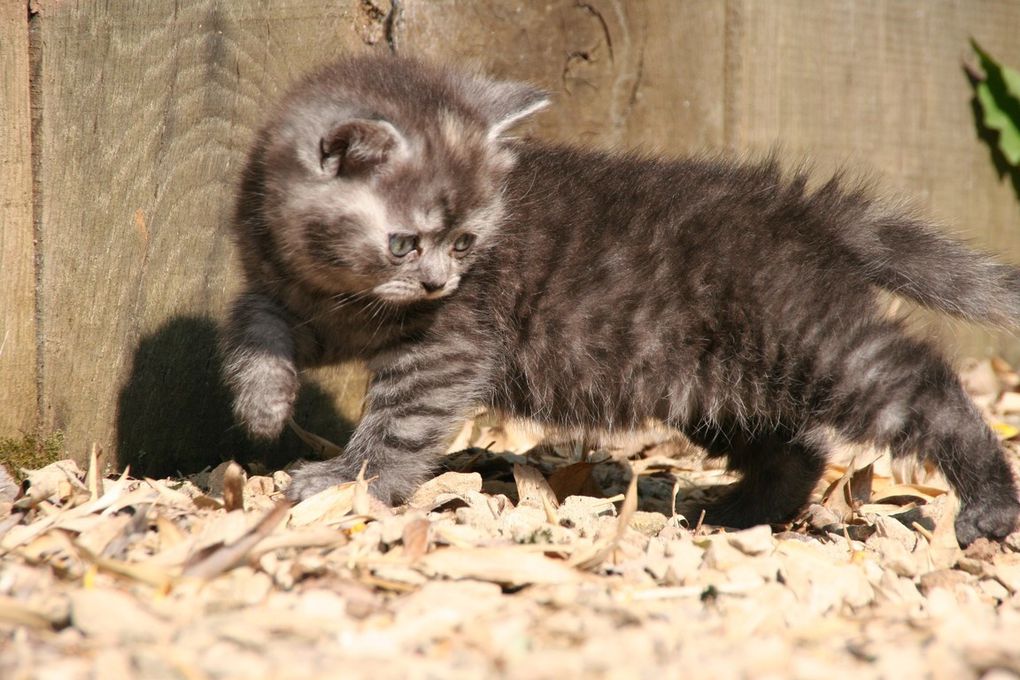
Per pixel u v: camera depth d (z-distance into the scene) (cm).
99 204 383
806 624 263
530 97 416
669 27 520
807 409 379
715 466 486
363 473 358
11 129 363
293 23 421
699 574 292
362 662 217
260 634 229
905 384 364
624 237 393
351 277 375
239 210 390
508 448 479
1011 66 636
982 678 221
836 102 575
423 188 374
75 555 281
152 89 390
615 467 473
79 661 212
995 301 390
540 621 250
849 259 387
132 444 402
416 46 457
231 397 425
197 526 304
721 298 379
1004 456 368
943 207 621
